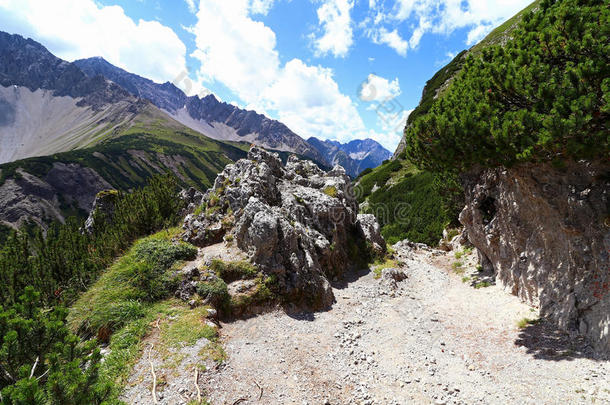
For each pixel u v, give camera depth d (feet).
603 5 33.78
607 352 30.32
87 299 42.37
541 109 36.06
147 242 53.78
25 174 482.28
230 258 50.24
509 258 54.60
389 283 60.23
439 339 39.52
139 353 31.65
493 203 61.77
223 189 68.39
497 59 43.60
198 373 29.14
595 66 30.42
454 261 82.89
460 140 44.93
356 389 29.32
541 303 42.39
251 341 37.01
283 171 83.10
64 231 62.85
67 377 17.54
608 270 33.60
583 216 37.29
